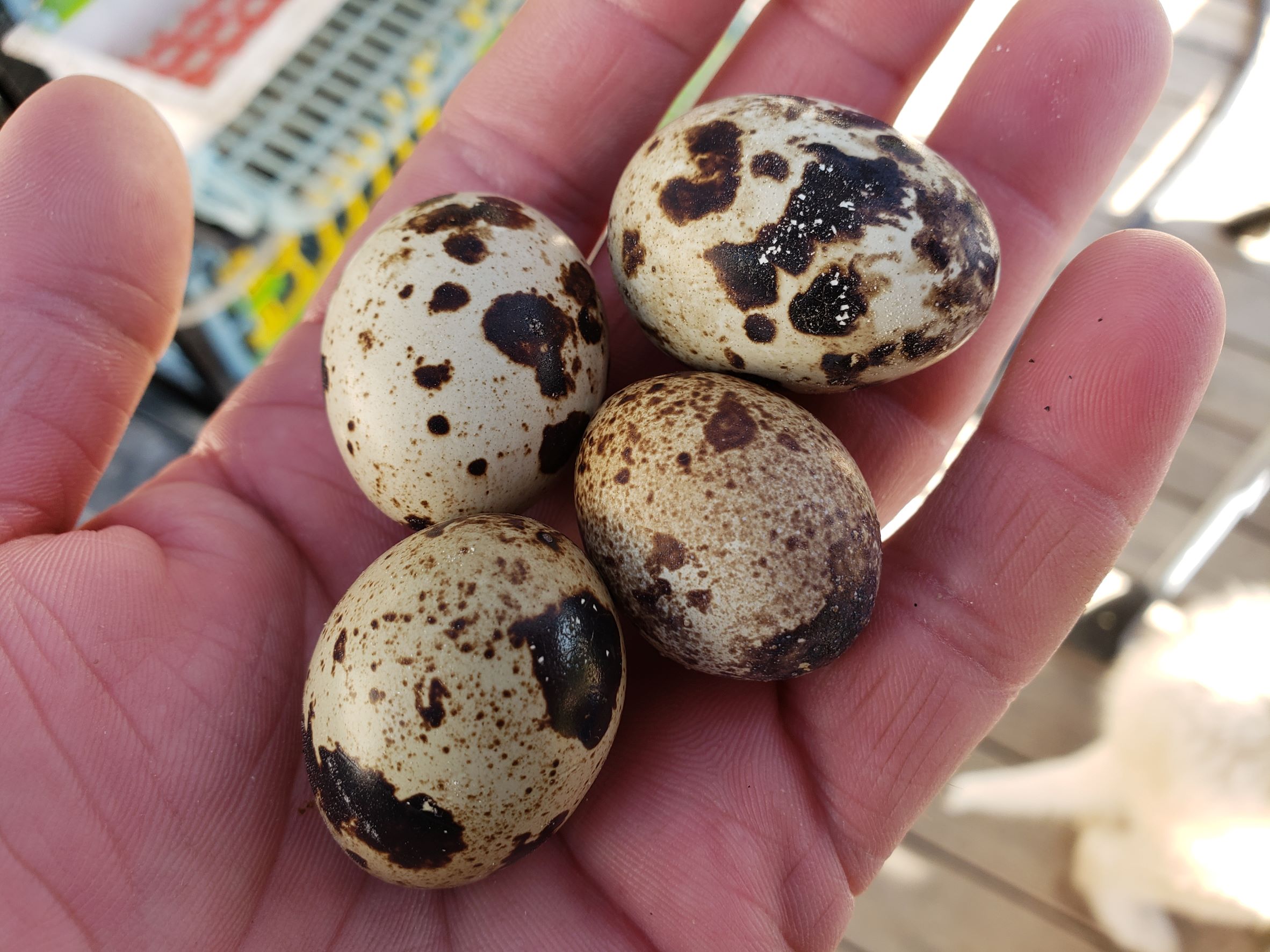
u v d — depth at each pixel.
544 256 0.09
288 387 0.11
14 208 0.09
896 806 0.09
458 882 0.08
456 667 0.08
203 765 0.09
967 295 0.09
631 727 0.10
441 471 0.09
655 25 0.11
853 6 0.12
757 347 0.09
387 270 0.09
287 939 0.09
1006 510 0.10
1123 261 0.09
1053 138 0.10
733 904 0.09
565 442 0.10
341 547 0.11
